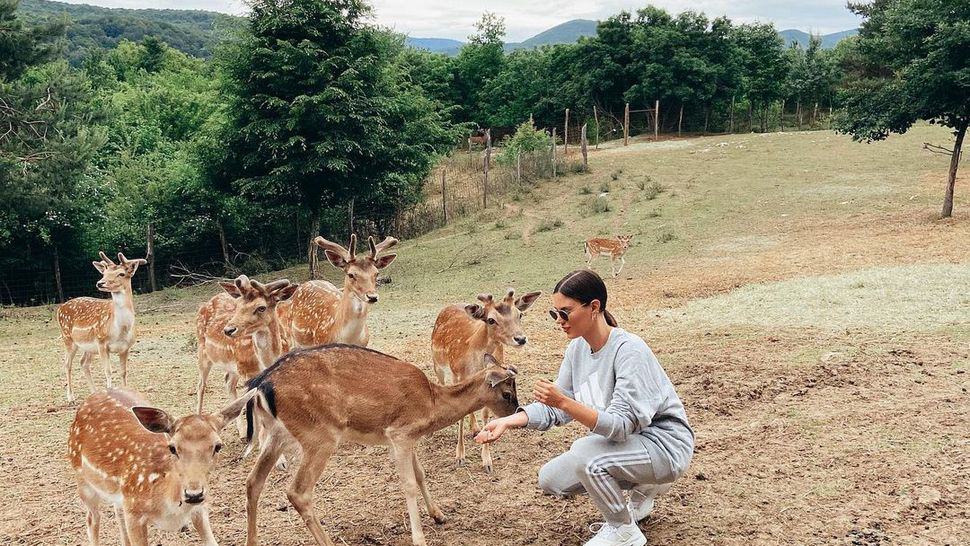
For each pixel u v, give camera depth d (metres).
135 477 4.70
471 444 7.11
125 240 23.58
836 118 19.72
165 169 24.48
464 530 5.32
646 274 16.05
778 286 13.20
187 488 4.38
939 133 33.12
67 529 5.72
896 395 7.32
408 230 25.77
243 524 5.63
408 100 23.72
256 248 25.56
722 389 7.93
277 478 6.54
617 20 50.12
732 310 11.81
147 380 10.29
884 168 25.98
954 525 4.84
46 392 10.02
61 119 18.62
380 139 20.98
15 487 6.59
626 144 39.69
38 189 18.03
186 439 4.45
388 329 12.71
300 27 20.12
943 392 7.30
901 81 18.38
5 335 14.98
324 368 5.13
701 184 25.83
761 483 5.68
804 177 25.59
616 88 50.72
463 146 52.09
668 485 5.03
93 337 9.70
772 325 10.64
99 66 48.28
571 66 52.62
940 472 5.59
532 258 18.98
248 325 7.13
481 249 20.75
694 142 37.31
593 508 5.51
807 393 7.62
